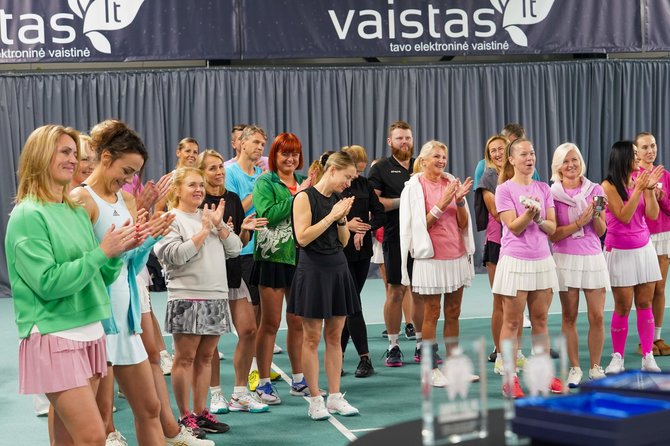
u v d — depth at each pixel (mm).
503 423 2107
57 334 2980
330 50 11664
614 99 12438
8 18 11102
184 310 4625
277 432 4840
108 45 11297
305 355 5082
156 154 11680
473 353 1987
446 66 12172
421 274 5680
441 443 1929
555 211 5523
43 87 11477
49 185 3070
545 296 5359
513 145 5438
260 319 5934
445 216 5707
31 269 2939
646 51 12141
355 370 6348
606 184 5805
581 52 12023
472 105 12211
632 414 1932
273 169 5500
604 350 6727
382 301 9953
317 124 11984
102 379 3820
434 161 5781
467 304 9398
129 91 11617
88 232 3201
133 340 3514
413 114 12125
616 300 5828
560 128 12414
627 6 12070
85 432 2998
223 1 11492
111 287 3438
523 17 11891
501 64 12227
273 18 11586
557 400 1998
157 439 3623
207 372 4855
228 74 11773
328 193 5012
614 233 5812
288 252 5367
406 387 5801
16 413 5418
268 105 11883
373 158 12164
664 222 6668
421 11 11742
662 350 6598
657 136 12516
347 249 6055
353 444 1958
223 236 4770
